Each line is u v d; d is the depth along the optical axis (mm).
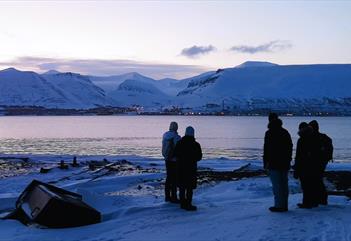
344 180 19859
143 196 15086
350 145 65688
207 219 10016
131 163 30312
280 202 10367
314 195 10859
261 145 63594
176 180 11805
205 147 59844
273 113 10305
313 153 10695
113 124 168625
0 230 10141
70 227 10258
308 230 8508
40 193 11078
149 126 147500
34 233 9758
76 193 12156
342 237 7957
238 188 16562
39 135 90500
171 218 10320
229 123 179625
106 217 11242
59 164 29391
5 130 114000
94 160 32969
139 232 9156
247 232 8531
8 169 27703
